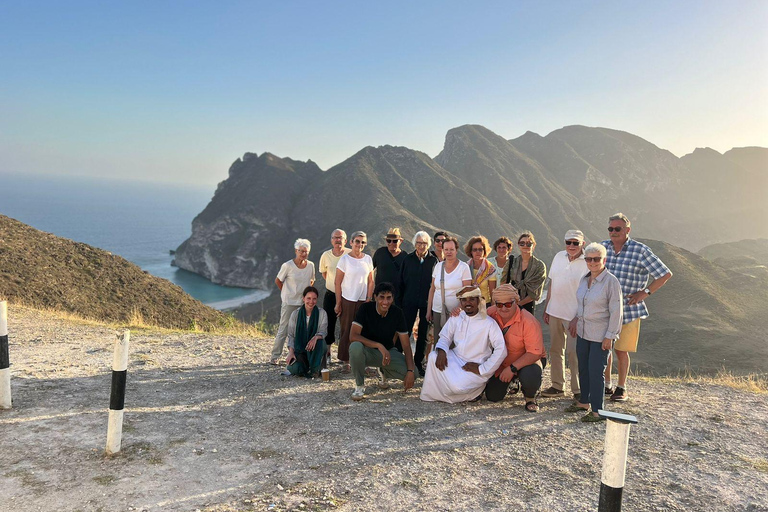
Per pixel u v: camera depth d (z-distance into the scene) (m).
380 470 3.90
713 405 6.04
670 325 74.69
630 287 5.90
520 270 6.52
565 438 4.73
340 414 5.29
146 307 21.41
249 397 5.81
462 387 5.68
